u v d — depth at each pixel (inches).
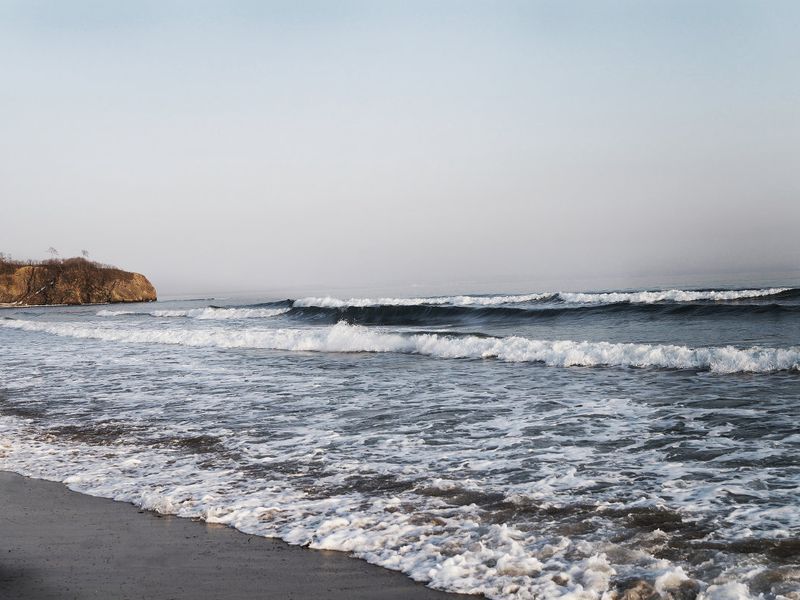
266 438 338.6
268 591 161.5
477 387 475.8
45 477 281.3
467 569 168.4
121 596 159.9
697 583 149.9
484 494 231.8
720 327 802.8
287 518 215.9
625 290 2068.2
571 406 389.4
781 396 386.9
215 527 210.7
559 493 228.8
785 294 1126.4
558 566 166.2
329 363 658.8
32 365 725.3
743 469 247.1
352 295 3442.4
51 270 4690.0
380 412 396.2
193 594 160.6
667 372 504.4
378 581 165.3
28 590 164.9
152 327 1347.2
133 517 223.5
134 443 339.9
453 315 1217.4
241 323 1378.0
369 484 250.5
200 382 552.4
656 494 222.4
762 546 172.1
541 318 1099.9
